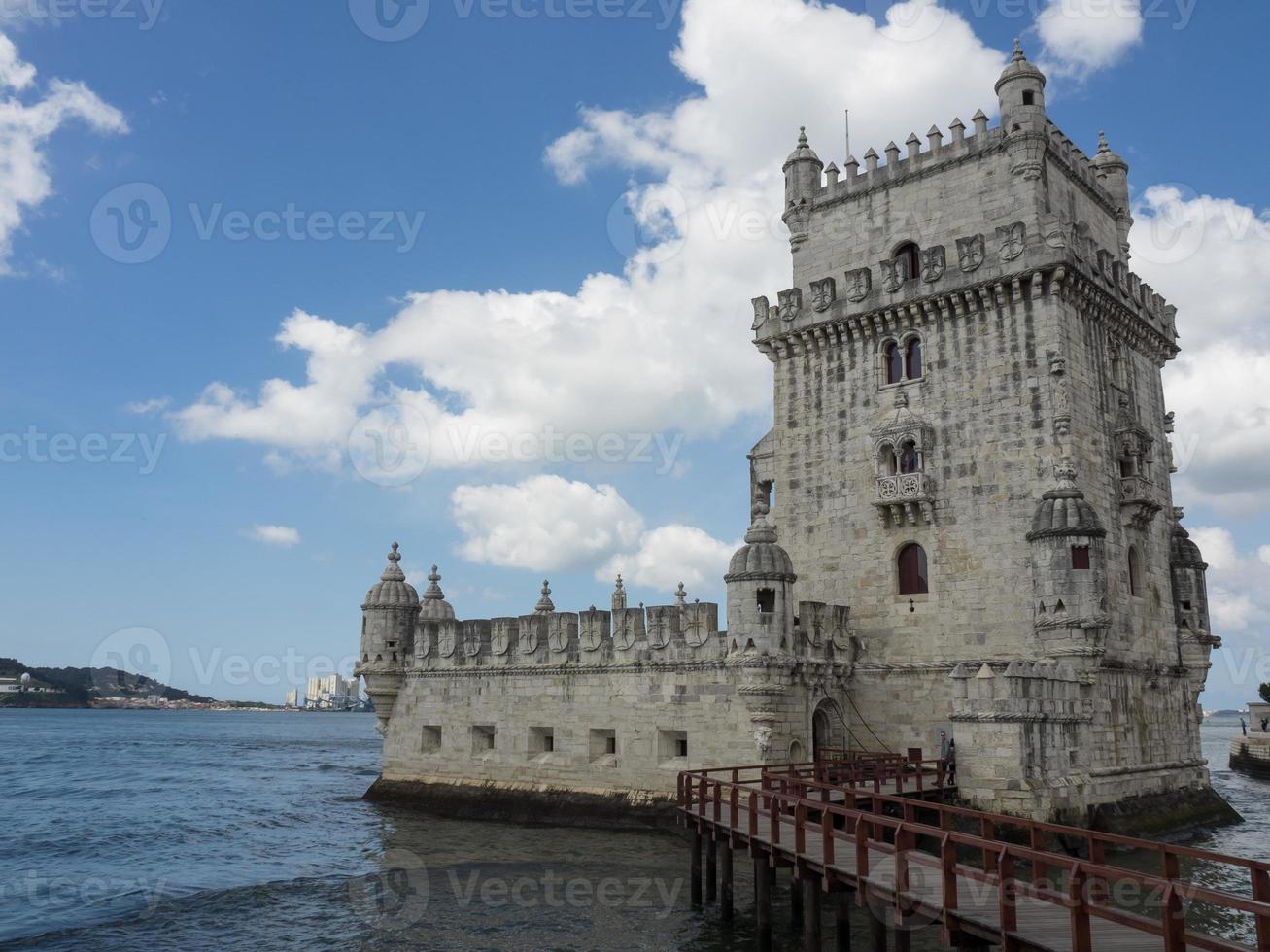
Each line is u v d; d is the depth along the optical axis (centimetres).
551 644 4834
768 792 2827
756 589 4097
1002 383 4353
